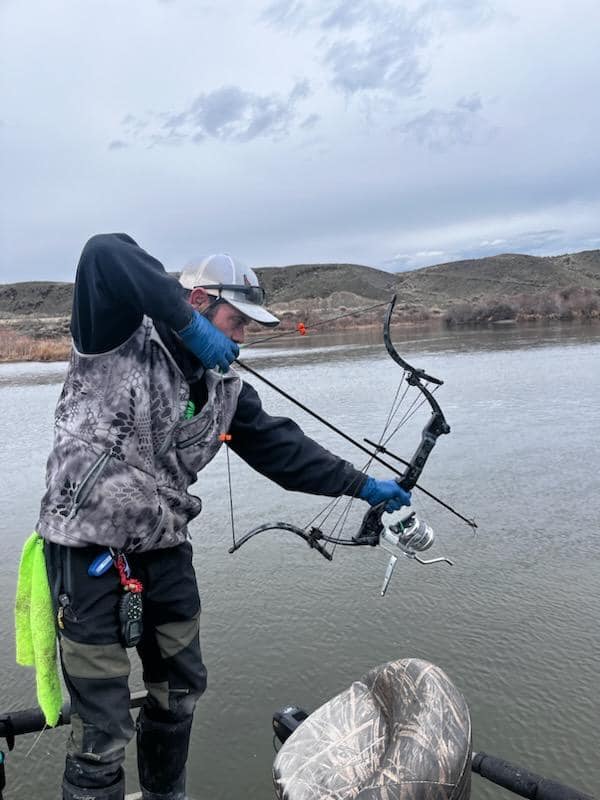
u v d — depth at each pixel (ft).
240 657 14.44
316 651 14.56
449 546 19.88
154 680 8.39
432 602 16.49
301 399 48.11
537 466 27.40
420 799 5.87
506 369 58.80
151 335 7.34
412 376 9.75
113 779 7.44
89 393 7.25
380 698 7.12
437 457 29.71
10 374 84.48
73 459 7.27
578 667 13.50
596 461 27.63
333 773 6.37
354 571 18.44
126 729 7.49
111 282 6.76
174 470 7.80
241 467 30.17
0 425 45.62
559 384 48.21
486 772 8.51
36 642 7.47
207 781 10.93
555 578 17.44
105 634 7.39
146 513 7.48
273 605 16.70
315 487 9.16
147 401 7.33
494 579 17.56
